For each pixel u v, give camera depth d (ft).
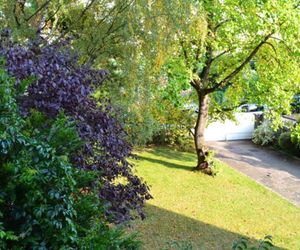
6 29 14.07
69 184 7.93
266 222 22.65
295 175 30.63
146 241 19.40
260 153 36.19
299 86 27.37
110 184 13.87
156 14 18.31
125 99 19.22
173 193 25.80
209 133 39.81
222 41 25.52
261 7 23.03
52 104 11.69
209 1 23.65
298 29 22.88
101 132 13.03
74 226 7.77
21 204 7.66
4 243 7.05
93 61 19.83
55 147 8.72
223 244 19.86
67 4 19.72
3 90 8.11
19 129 7.97
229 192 26.68
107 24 20.13
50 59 12.53
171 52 21.17
